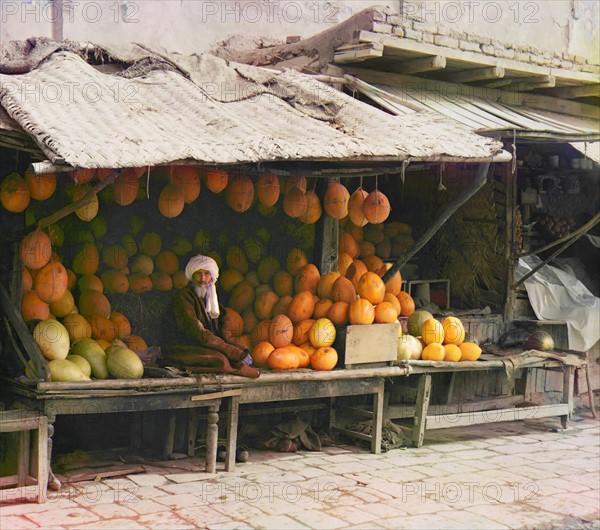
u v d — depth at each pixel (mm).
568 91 9820
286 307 7777
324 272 8242
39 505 6043
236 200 7449
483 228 9430
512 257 9305
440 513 6223
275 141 6359
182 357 6883
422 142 6875
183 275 7832
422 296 9289
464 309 9602
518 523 6082
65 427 7324
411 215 9820
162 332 7105
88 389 6195
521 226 9883
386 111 8094
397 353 7852
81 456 7211
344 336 7508
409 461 7633
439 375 9039
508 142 8383
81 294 7148
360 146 6598
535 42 11328
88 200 6012
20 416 5996
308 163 7531
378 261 8734
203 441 7711
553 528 6078
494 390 9445
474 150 7004
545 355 8656
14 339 6430
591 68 9492
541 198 10734
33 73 6926
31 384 6098
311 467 7301
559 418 9672
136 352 7180
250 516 5988
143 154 5719
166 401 6594
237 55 9047
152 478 6789
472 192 7656
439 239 9664
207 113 6820
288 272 8094
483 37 8648
